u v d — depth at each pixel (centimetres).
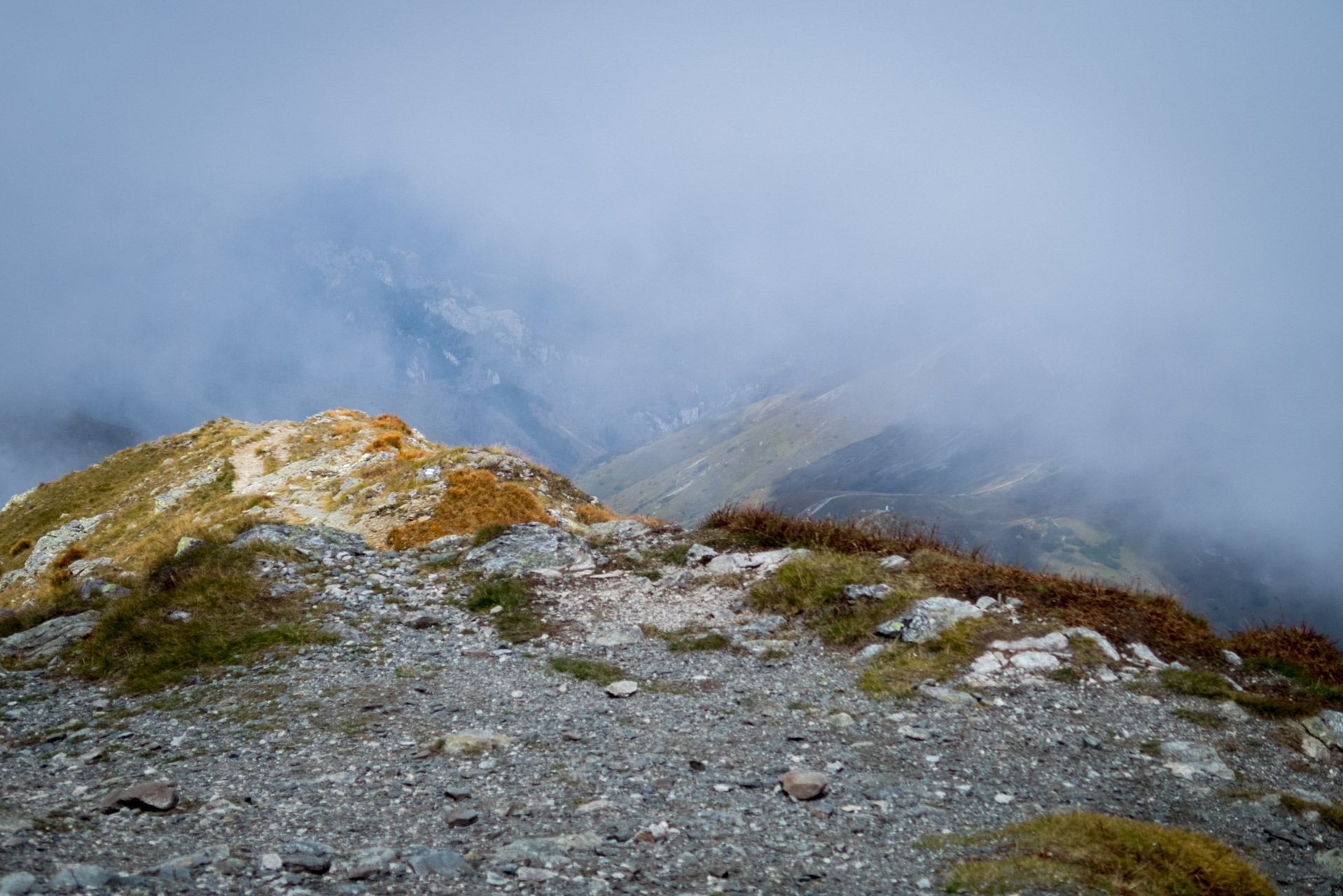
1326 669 1169
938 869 635
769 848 679
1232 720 1034
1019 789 846
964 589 1440
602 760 905
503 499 2773
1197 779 883
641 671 1284
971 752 948
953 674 1180
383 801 778
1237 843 741
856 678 1212
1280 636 1268
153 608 1500
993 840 688
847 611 1433
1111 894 573
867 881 615
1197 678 1138
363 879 571
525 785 828
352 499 3388
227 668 1294
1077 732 1008
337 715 1069
